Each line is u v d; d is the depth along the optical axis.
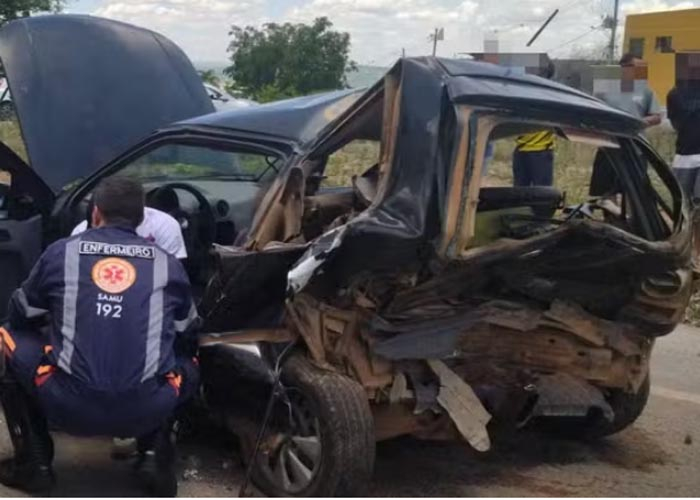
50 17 6.78
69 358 4.25
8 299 5.70
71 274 4.35
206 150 5.70
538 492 5.00
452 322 4.55
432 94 4.36
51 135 6.31
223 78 27.08
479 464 5.36
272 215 4.65
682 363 7.45
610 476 5.26
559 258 4.45
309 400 4.45
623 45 22.89
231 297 4.56
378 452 5.45
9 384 4.53
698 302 8.82
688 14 21.47
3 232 5.65
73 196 5.73
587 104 4.77
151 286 4.39
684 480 5.24
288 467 4.62
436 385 4.61
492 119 4.38
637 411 5.45
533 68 9.41
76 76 6.57
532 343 4.88
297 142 4.89
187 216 5.44
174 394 4.41
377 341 4.46
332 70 26.45
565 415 4.98
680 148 9.35
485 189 5.09
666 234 4.95
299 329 4.49
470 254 4.25
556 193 5.24
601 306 4.90
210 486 4.86
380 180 4.39
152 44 7.05
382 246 4.22
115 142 6.49
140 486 4.82
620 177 5.03
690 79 9.25
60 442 5.36
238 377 4.98
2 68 6.49
